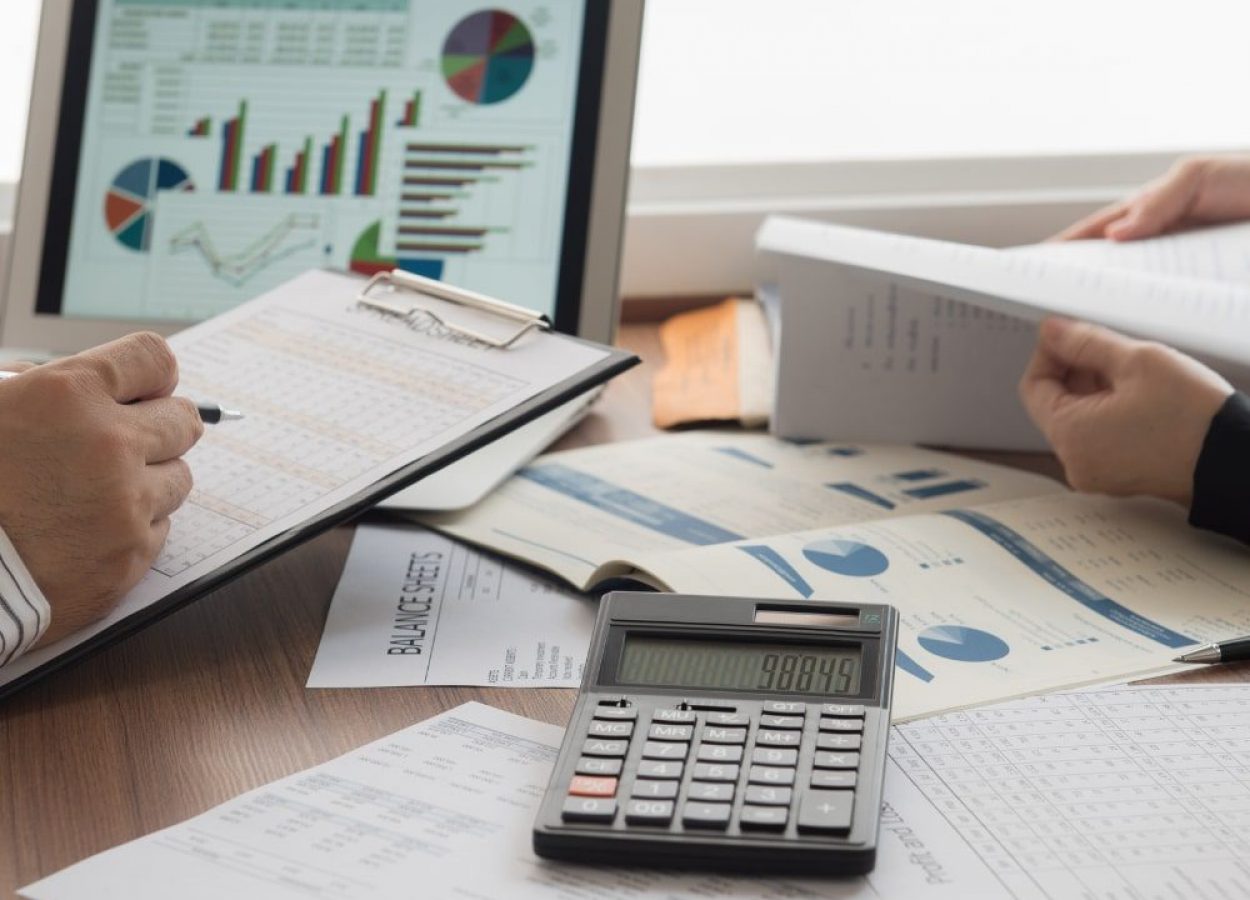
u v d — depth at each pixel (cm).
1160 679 54
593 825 41
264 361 68
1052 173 115
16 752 48
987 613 59
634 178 113
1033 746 48
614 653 50
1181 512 72
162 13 94
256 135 92
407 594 62
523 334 67
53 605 52
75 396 52
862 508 73
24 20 109
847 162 114
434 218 91
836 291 85
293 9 93
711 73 114
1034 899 39
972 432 85
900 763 47
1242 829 43
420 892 39
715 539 68
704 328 105
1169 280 71
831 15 114
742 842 40
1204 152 116
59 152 92
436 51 92
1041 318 71
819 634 50
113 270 92
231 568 55
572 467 79
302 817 43
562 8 91
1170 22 116
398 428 62
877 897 39
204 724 51
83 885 40
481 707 51
